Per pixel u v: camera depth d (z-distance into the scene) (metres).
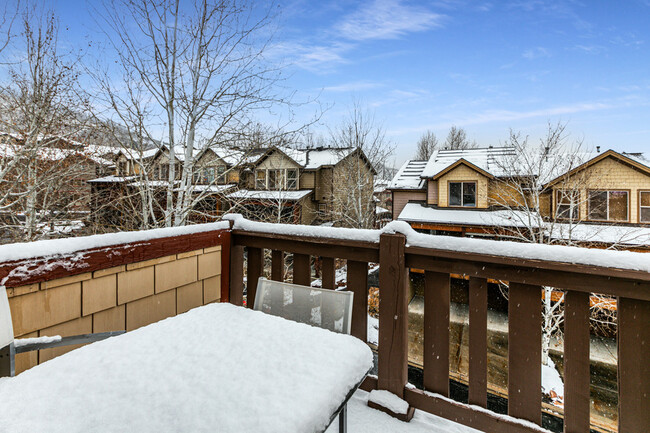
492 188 12.02
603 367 7.11
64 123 6.20
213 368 0.81
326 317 1.21
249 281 1.95
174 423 0.61
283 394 0.71
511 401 1.23
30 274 1.13
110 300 1.42
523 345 1.21
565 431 1.13
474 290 1.30
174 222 6.24
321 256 1.66
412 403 1.40
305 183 16.97
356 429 1.28
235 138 6.30
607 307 7.92
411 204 14.12
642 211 9.45
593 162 9.59
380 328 1.45
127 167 6.68
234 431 0.59
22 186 6.85
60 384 0.73
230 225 2.04
